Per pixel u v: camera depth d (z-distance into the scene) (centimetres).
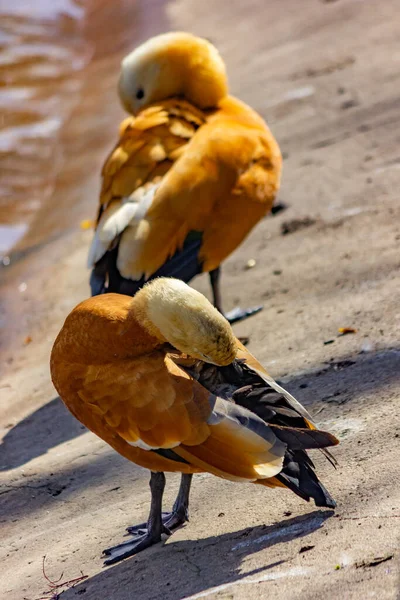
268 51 2328
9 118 2258
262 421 702
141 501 860
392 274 1143
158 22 2867
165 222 1125
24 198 1873
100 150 2048
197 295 722
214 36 2619
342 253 1262
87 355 788
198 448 718
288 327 1116
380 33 2180
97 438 1025
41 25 2933
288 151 1695
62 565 781
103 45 2738
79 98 2347
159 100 1313
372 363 943
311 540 676
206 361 739
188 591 664
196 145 1171
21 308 1468
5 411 1170
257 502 779
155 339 760
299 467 699
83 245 1641
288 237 1391
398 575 592
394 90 1795
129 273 1107
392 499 695
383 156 1542
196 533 762
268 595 620
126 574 726
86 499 898
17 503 927
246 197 1183
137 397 751
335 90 1905
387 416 830
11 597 746
